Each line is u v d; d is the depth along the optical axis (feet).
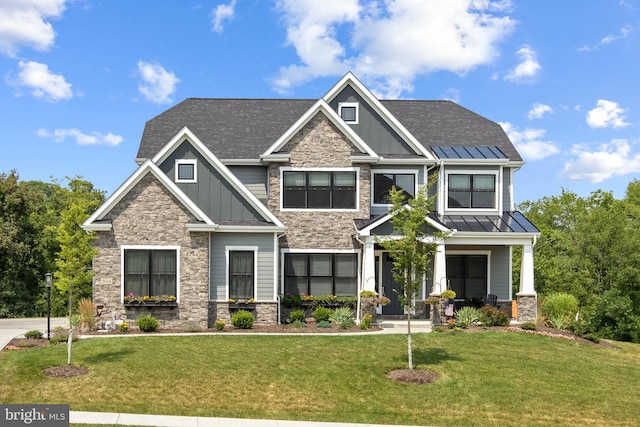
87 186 132.67
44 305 137.80
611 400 47.21
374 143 84.79
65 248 50.96
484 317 71.77
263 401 44.01
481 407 44.65
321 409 43.09
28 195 130.72
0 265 131.85
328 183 80.89
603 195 168.76
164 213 71.61
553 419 43.11
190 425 38.45
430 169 84.53
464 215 83.97
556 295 88.43
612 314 83.05
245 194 76.13
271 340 61.67
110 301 70.44
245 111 95.20
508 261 85.05
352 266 80.64
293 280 80.02
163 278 71.41
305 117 80.28
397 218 52.34
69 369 48.19
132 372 48.39
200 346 58.03
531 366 54.49
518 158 85.97
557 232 141.79
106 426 37.29
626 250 118.11
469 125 94.22
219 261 74.43
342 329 69.92
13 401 41.32
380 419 41.70
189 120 92.58
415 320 77.97
